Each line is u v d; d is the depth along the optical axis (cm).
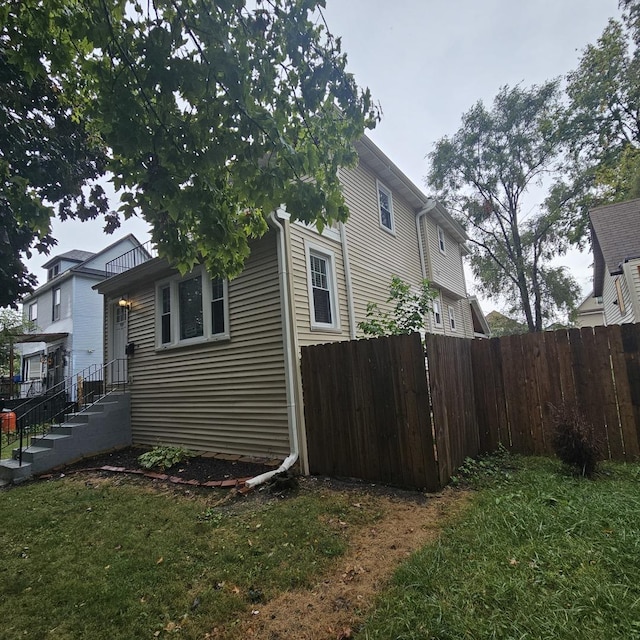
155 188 278
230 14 263
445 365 475
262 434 609
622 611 192
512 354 536
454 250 1502
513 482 403
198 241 364
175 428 774
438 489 411
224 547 327
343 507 392
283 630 221
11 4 273
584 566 232
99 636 229
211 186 304
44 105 455
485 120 2020
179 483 535
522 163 2012
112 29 246
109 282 939
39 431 1048
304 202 320
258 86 287
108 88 260
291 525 359
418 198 1137
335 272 745
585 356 492
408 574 250
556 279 2072
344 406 500
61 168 473
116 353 989
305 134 339
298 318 618
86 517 428
